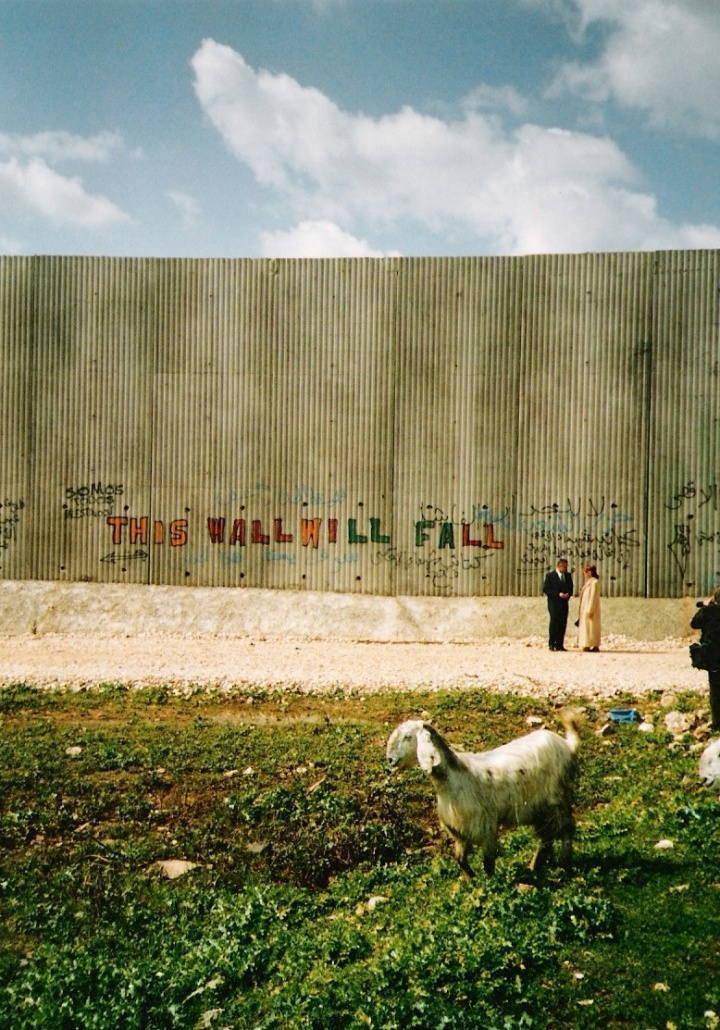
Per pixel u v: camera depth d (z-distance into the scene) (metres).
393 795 10.21
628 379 23.72
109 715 14.24
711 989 5.10
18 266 25.41
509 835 8.52
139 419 25.23
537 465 24.02
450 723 13.66
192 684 16.06
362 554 24.55
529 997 5.16
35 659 18.97
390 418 24.48
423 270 24.39
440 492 24.31
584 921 5.95
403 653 20.39
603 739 12.63
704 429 23.44
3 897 7.88
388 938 6.32
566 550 23.88
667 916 6.00
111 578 25.22
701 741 12.12
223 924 7.04
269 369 24.86
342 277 24.67
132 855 8.70
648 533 23.58
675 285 23.58
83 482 25.33
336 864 8.41
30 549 25.38
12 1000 6.04
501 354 24.14
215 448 25.03
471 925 6.05
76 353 25.33
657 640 22.30
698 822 8.03
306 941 6.45
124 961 6.60
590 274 23.88
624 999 5.08
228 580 24.92
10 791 10.52
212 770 11.34
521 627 23.00
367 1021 5.04
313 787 10.63
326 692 15.58
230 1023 5.45
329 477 24.69
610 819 8.65
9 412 25.41
